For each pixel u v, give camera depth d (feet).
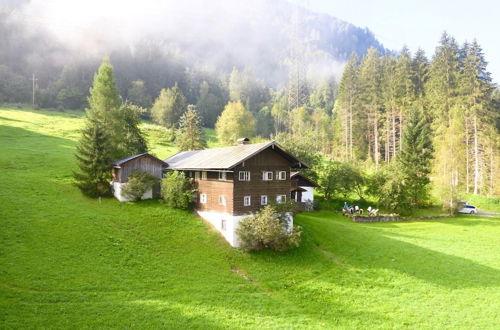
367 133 363.35
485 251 137.80
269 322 78.69
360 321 83.15
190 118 288.71
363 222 186.80
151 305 80.48
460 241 151.74
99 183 153.07
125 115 207.92
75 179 157.69
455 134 264.93
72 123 355.97
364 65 423.64
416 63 385.29
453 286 104.12
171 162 175.63
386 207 207.92
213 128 558.97
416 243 144.87
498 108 328.08
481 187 272.31
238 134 380.17
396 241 145.59
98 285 86.48
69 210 129.49
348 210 201.67
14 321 67.72
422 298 96.02
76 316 72.43
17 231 106.83
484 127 283.18
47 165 196.24
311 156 227.40
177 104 491.31
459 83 311.88
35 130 298.56
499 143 286.25
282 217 126.00
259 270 109.50
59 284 84.33
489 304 92.84
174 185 144.36
